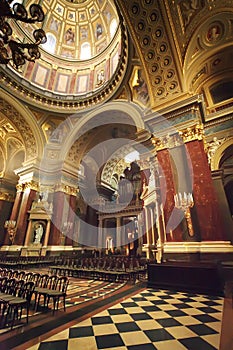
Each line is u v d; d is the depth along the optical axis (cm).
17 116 1288
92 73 1512
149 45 760
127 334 239
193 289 464
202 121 791
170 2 649
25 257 1077
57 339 226
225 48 712
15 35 1282
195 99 695
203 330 246
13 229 1188
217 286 439
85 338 228
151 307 351
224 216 762
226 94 894
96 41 1580
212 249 527
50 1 1445
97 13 1502
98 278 726
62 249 1219
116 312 326
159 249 745
